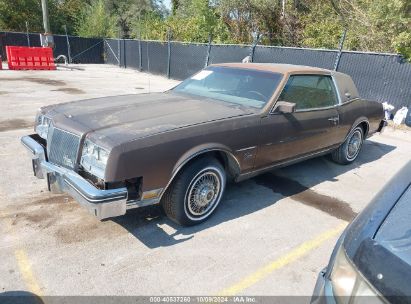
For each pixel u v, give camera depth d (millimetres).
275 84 4066
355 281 1366
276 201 4152
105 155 2729
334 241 3375
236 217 3689
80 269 2713
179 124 3172
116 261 2836
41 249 2928
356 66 10109
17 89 11570
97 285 2555
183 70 17578
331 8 16219
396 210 1591
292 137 4152
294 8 17922
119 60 24922
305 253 3139
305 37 16953
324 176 5113
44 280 2570
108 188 2771
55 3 32750
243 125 3541
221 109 3746
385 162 6070
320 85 4719
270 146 3895
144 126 3059
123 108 3576
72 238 3111
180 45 17469
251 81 4246
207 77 4672
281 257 3055
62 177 2941
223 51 14914
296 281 2756
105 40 27172
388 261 1306
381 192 1764
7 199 3750
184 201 3215
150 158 2846
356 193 4582
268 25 18375
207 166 3285
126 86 14336
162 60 19250
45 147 3516
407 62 8969
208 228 3426
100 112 3398
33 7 29859
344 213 3988
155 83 16172
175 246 3092
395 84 9305
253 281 2721
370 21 12406
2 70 17438
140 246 3059
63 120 3230
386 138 7945
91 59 27578
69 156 3033
